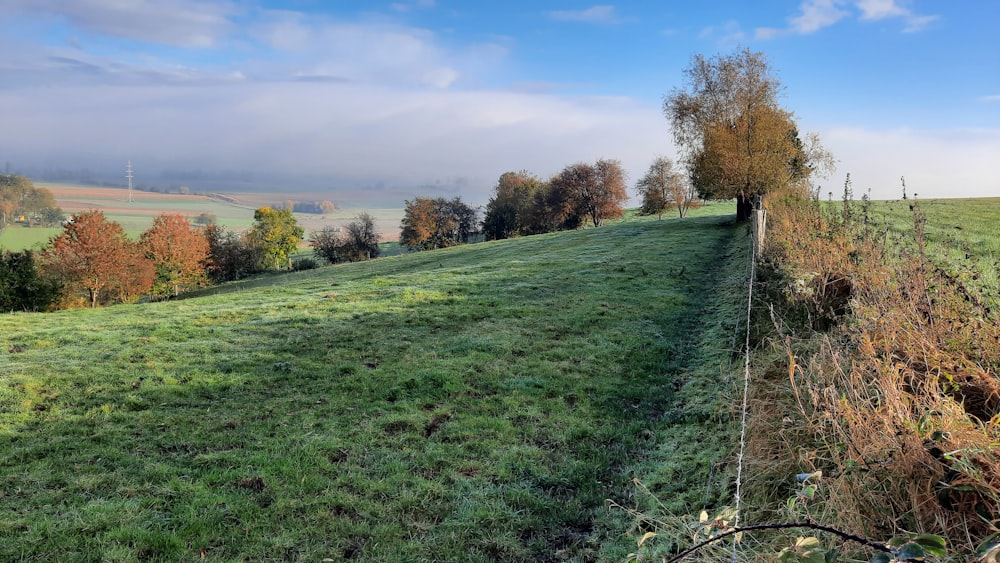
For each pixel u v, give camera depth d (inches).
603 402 295.4
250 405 309.3
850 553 120.7
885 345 178.5
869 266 282.8
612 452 238.2
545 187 3208.7
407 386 327.0
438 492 208.5
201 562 169.6
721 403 263.6
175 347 439.8
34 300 1299.2
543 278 699.4
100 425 285.7
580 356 374.3
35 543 179.0
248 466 231.6
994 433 126.6
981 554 79.6
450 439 255.8
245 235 3213.6
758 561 125.8
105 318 611.2
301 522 190.2
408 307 565.3
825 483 146.9
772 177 1200.8
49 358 423.8
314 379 351.3
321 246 3277.6
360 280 834.8
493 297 593.6
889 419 135.6
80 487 218.1
